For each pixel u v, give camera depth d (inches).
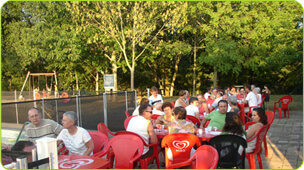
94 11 698.8
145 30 678.5
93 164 135.6
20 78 1294.3
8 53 1133.1
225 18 695.7
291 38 550.9
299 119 444.5
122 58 952.9
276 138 312.2
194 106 283.1
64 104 320.5
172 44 829.8
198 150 133.5
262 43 700.0
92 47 882.1
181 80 1339.8
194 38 965.8
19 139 205.8
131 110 469.4
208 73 1263.5
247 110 468.1
